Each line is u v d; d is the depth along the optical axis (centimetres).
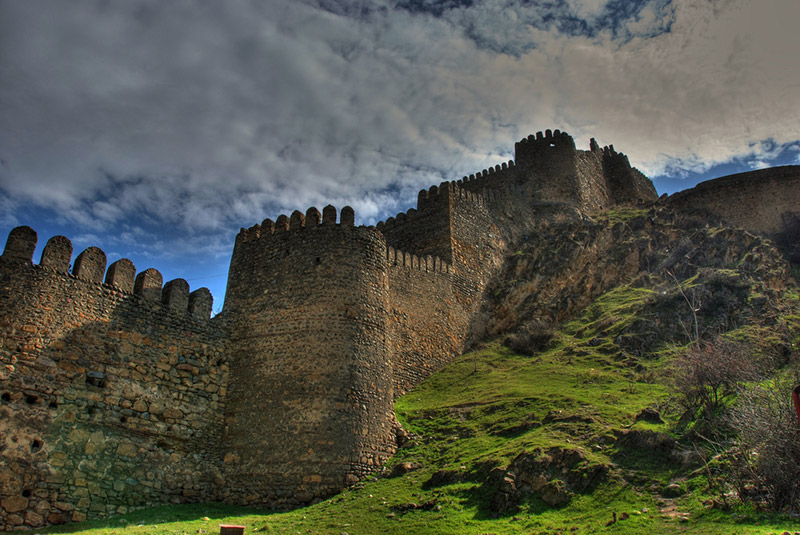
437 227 4581
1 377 1964
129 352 2341
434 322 3934
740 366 2428
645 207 6050
